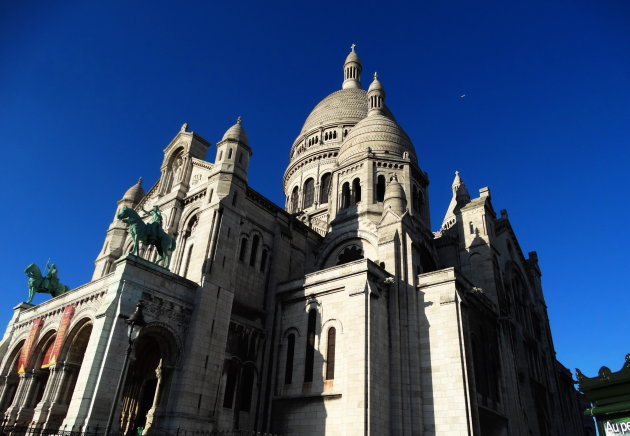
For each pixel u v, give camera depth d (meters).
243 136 42.38
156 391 30.56
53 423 29.75
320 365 33.84
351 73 86.31
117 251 50.12
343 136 70.88
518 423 38.22
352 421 29.94
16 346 39.41
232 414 33.22
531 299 56.22
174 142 50.09
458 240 48.34
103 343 27.69
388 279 36.50
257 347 37.44
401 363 34.25
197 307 32.94
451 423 31.27
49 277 43.91
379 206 45.81
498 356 40.44
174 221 42.69
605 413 10.16
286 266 42.91
